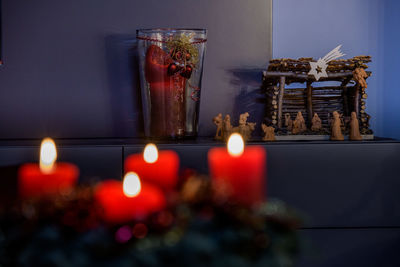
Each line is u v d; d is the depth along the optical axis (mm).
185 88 1602
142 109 1679
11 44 1714
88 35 1725
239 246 582
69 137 1736
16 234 601
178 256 566
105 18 1724
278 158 1449
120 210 651
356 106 1600
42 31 1717
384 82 1779
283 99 1641
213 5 1734
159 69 1586
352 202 1466
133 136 1749
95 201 642
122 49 1730
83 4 1719
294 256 655
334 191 1463
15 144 1493
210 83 1747
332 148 1460
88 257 564
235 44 1746
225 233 582
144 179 918
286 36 1757
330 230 1467
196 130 1644
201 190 646
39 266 574
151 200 659
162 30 1577
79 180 1424
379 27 1768
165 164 925
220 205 607
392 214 1473
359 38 1767
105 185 731
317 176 1459
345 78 1643
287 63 1577
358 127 1554
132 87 1741
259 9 1745
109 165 1432
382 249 1476
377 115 1784
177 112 1602
